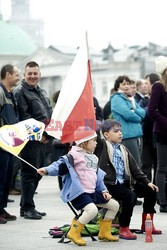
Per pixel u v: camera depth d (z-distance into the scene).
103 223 12.27
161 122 15.61
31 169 15.19
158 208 16.77
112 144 12.81
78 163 12.07
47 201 18.88
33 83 15.56
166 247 11.70
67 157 12.03
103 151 12.70
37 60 156.62
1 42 156.62
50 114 15.81
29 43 160.50
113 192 12.52
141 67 137.12
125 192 12.44
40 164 15.48
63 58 153.50
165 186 16.61
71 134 14.02
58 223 14.47
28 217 15.08
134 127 17.17
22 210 15.38
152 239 12.32
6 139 12.98
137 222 14.45
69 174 12.05
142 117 17.33
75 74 14.13
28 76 15.53
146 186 12.78
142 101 18.95
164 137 15.75
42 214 15.62
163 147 15.83
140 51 147.50
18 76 15.05
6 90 14.96
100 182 12.19
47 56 155.62
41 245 12.02
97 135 12.90
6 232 13.41
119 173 12.66
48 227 13.95
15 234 13.16
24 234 13.16
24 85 15.54
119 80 17.41
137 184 12.85
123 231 12.52
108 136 12.83
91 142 12.15
